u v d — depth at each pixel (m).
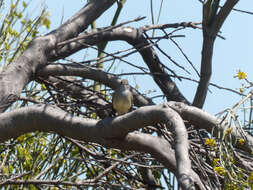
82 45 12.95
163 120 8.76
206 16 12.02
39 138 12.78
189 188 7.44
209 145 9.62
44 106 9.84
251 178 8.58
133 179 11.60
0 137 10.02
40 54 11.74
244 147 10.00
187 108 9.83
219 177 10.42
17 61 11.43
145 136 9.66
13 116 9.82
